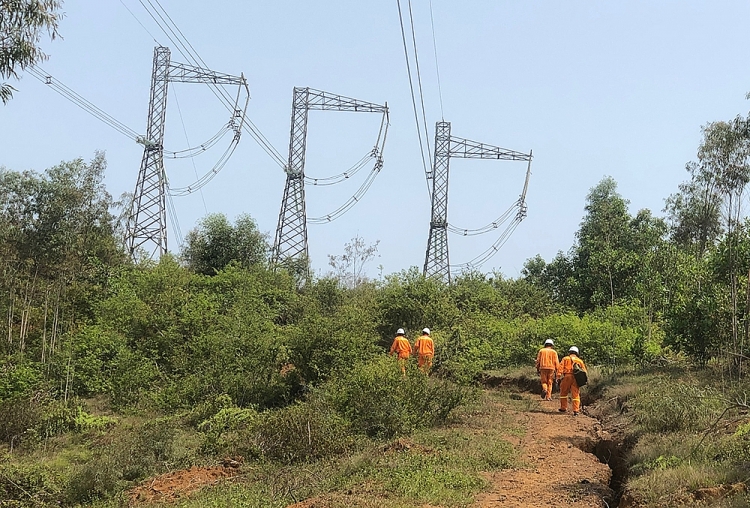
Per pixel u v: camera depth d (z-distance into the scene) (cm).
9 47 1050
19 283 2461
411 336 2802
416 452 1207
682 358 2200
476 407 1747
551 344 2092
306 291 3525
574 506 918
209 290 2970
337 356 2041
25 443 1630
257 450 1330
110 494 1192
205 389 2008
